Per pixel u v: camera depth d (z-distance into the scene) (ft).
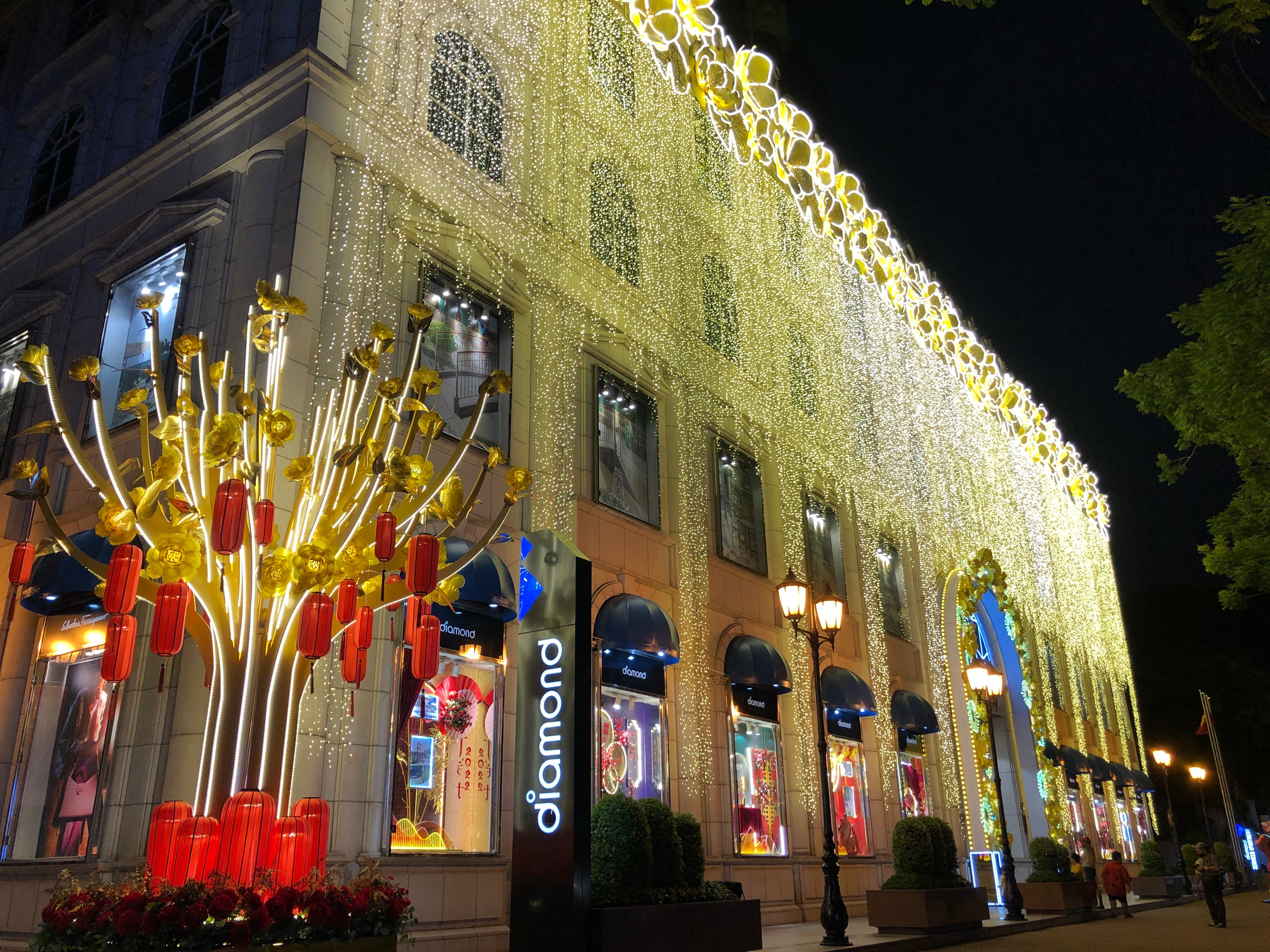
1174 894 100.94
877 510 85.51
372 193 44.78
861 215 96.07
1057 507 137.39
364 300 42.78
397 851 37.45
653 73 70.38
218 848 23.18
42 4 68.64
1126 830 136.26
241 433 26.37
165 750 34.78
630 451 58.59
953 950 45.39
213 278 43.39
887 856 70.13
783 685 59.47
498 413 49.21
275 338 31.01
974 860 79.41
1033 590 119.75
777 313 78.18
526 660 33.09
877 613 79.61
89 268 51.08
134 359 46.11
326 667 36.37
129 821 34.32
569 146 59.41
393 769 37.83
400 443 42.11
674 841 34.58
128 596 23.97
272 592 26.30
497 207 51.80
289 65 44.16
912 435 96.68
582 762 30.76
